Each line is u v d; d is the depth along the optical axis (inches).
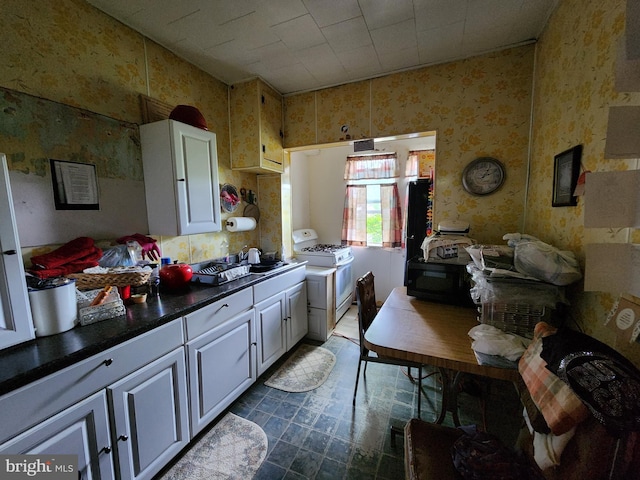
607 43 42.6
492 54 80.4
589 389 27.2
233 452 59.4
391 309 68.4
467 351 48.6
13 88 49.6
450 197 88.3
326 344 107.1
